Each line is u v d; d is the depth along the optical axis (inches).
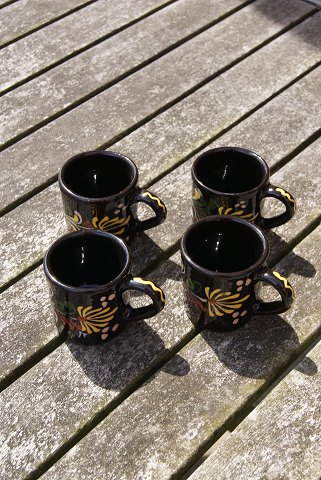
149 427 20.6
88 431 20.9
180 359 22.2
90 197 25.0
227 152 24.7
